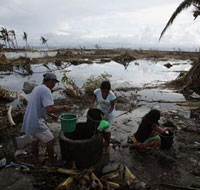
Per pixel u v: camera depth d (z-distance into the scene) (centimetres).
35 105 330
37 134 341
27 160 393
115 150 443
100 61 3006
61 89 1086
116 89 1077
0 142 470
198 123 612
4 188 313
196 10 935
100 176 346
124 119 641
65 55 3862
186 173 365
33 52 5925
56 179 329
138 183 318
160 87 1138
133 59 3406
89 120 372
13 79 1445
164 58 3769
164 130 443
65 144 341
